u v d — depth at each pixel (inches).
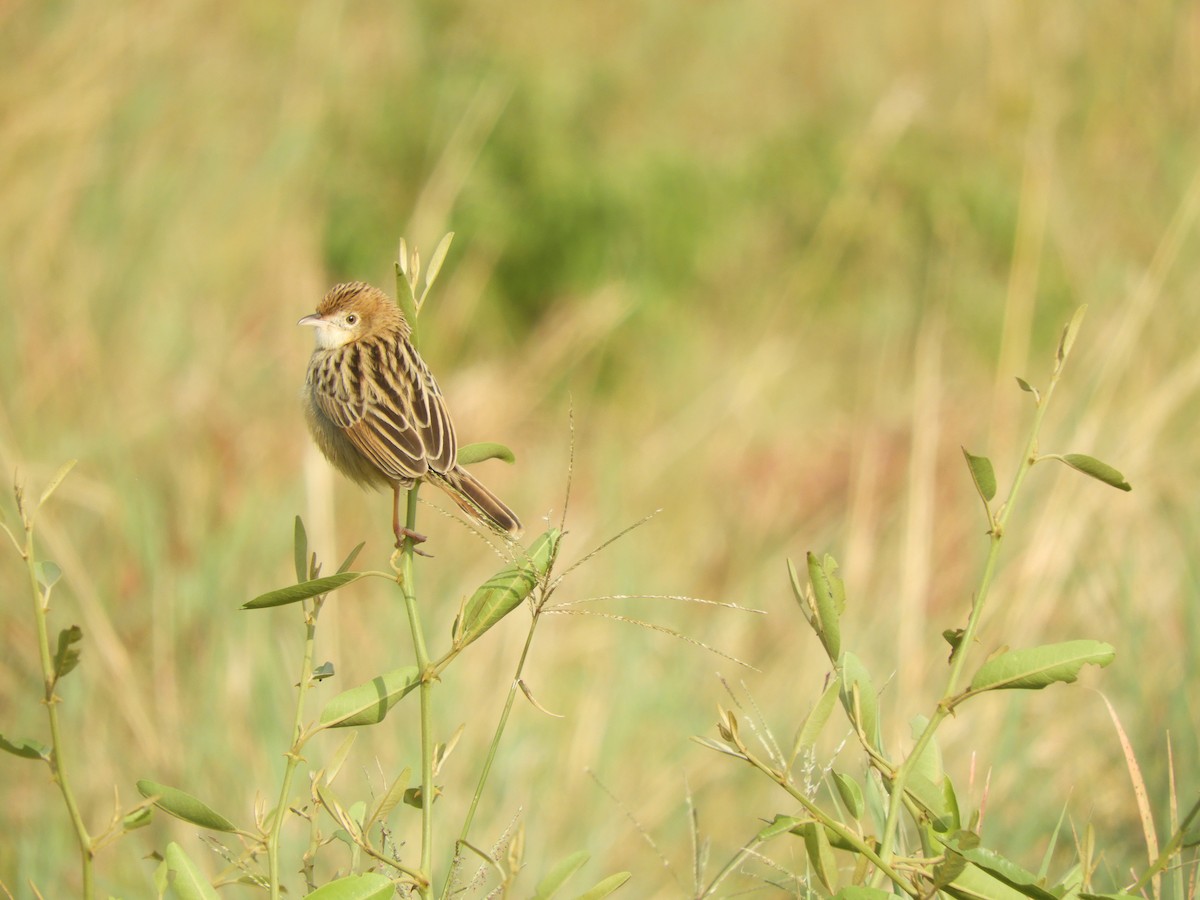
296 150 566.9
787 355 578.6
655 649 392.8
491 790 330.6
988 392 538.9
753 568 447.5
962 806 242.1
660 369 595.8
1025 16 672.4
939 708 151.8
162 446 431.8
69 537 387.5
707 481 496.4
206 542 392.8
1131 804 306.7
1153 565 378.9
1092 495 387.9
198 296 493.7
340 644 365.1
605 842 323.0
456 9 690.2
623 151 656.4
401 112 637.3
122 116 529.3
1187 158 595.8
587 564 438.3
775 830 154.7
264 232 532.7
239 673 346.3
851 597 402.9
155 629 361.7
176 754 330.0
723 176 667.4
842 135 695.7
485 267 609.9
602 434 546.9
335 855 307.3
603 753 344.8
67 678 344.8
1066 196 593.3
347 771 326.6
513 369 579.8
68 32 513.3
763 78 722.8
